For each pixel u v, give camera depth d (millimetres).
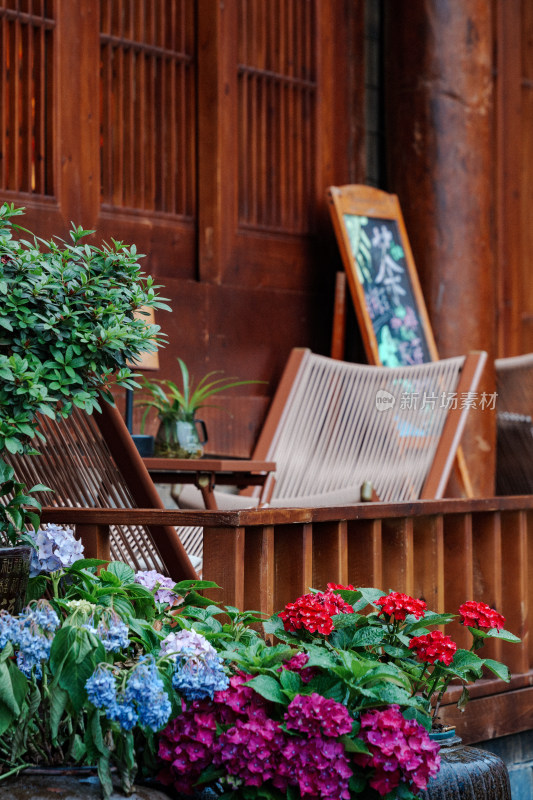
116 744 3512
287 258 9000
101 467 4738
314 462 7766
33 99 7598
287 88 9062
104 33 8000
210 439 8328
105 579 3947
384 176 9742
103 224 7887
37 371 3818
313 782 3406
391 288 8734
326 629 3869
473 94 9086
